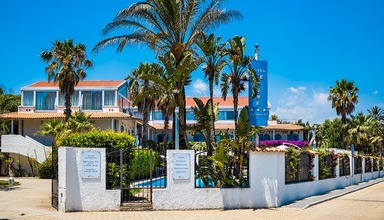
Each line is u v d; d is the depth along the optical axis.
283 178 20.66
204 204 17.72
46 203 18.66
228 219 15.55
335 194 26.27
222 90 31.34
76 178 16.50
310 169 25.42
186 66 22.44
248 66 30.45
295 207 19.16
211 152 20.06
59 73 40.75
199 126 21.80
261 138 62.16
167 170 17.42
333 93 69.31
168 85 22.73
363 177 41.50
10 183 28.36
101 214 15.89
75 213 15.98
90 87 47.44
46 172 35.97
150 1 25.52
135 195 19.31
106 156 17.28
